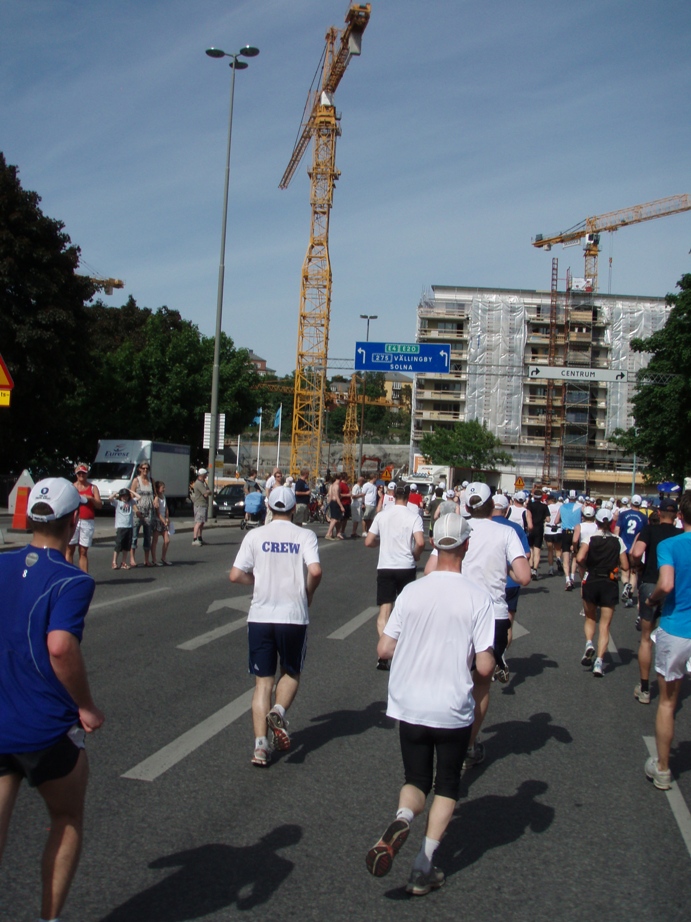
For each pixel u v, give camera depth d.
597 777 6.18
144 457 37.59
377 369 37.38
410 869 4.46
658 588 5.90
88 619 11.53
